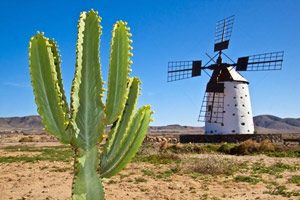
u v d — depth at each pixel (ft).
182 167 58.03
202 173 54.08
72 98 12.66
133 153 14.16
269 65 126.52
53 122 12.71
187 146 94.53
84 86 12.80
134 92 13.96
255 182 46.42
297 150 88.84
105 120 13.12
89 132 12.95
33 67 12.48
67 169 58.03
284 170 58.29
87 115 12.87
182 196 37.70
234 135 123.44
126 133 13.66
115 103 13.26
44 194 38.58
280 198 36.76
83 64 12.76
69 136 12.76
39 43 12.46
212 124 132.87
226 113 131.44
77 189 12.80
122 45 13.21
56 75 12.65
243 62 131.13
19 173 53.88
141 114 14.11
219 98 132.26
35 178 49.06
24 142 167.43
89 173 13.01
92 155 13.04
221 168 54.90
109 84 13.28
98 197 13.07
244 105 133.80
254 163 66.69
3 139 199.31
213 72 135.64
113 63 13.23
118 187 42.65
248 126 133.69
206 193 39.40
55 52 12.99
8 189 41.42
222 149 92.48
